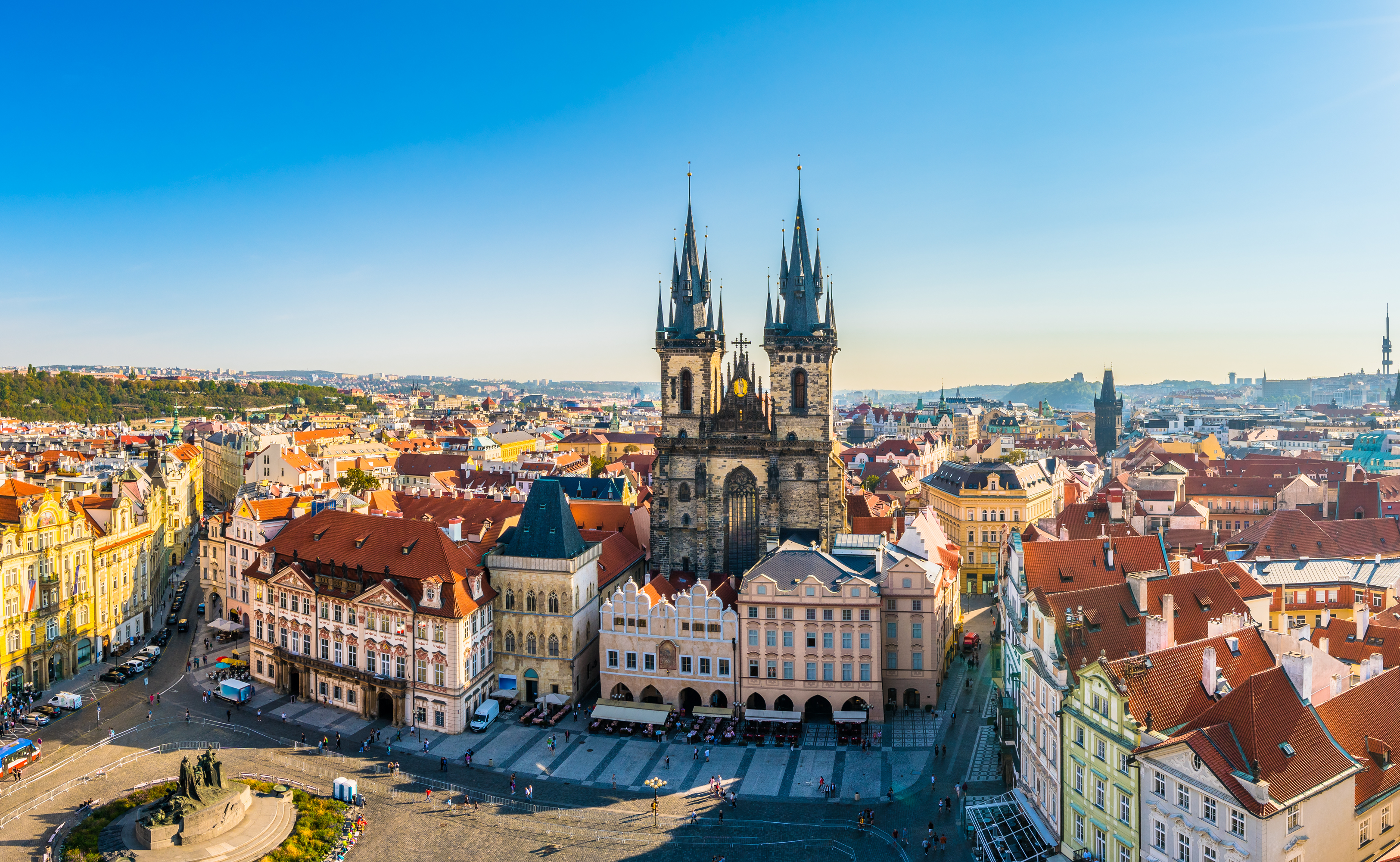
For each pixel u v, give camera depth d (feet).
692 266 556.51
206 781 316.81
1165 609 281.74
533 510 444.14
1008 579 387.75
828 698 413.59
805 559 428.15
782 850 309.01
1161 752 230.89
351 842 312.09
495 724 418.72
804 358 537.24
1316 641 340.59
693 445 547.90
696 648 424.87
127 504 536.83
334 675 434.71
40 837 307.58
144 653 501.15
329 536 469.57
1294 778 215.10
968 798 335.47
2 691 431.43
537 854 307.17
